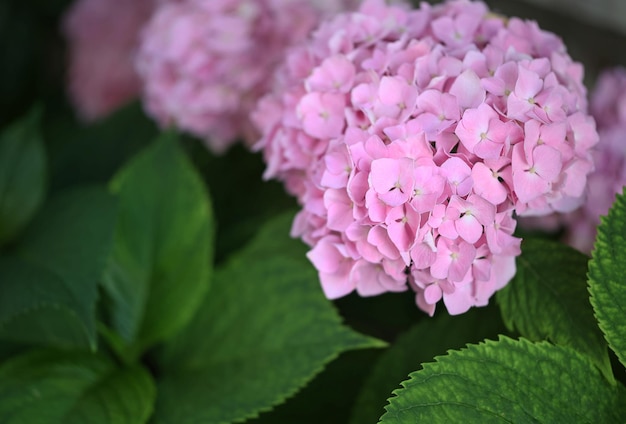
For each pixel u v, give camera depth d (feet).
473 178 2.31
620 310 2.32
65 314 2.71
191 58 2.96
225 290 2.74
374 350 2.78
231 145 3.26
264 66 2.95
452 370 2.30
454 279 2.31
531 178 2.31
